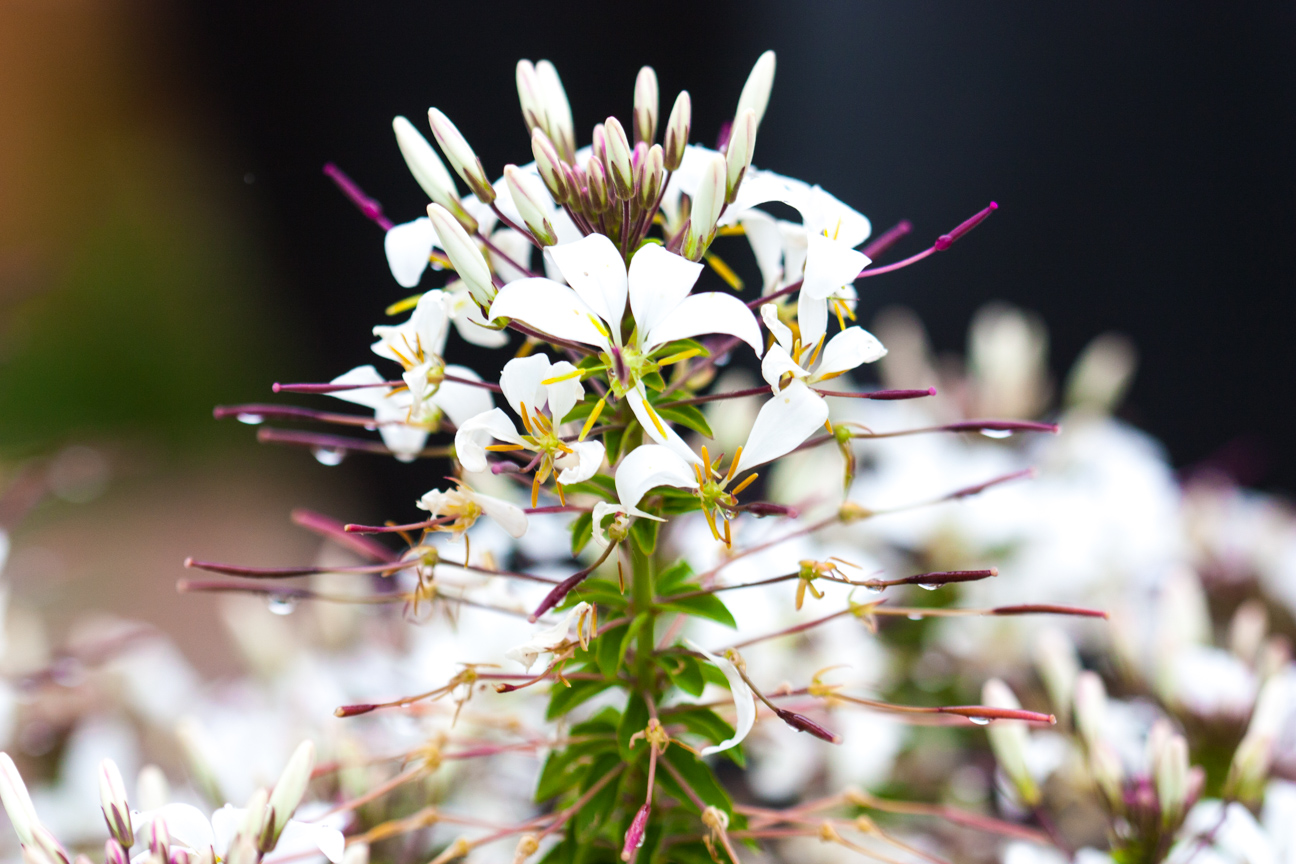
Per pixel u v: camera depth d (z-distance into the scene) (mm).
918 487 625
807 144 1043
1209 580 703
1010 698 472
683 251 407
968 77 1028
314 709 538
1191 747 522
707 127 1042
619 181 401
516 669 489
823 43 1029
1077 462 705
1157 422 1057
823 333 398
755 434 396
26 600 632
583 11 1024
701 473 398
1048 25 1012
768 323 394
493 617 520
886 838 443
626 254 410
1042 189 1038
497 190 419
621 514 396
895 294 1059
